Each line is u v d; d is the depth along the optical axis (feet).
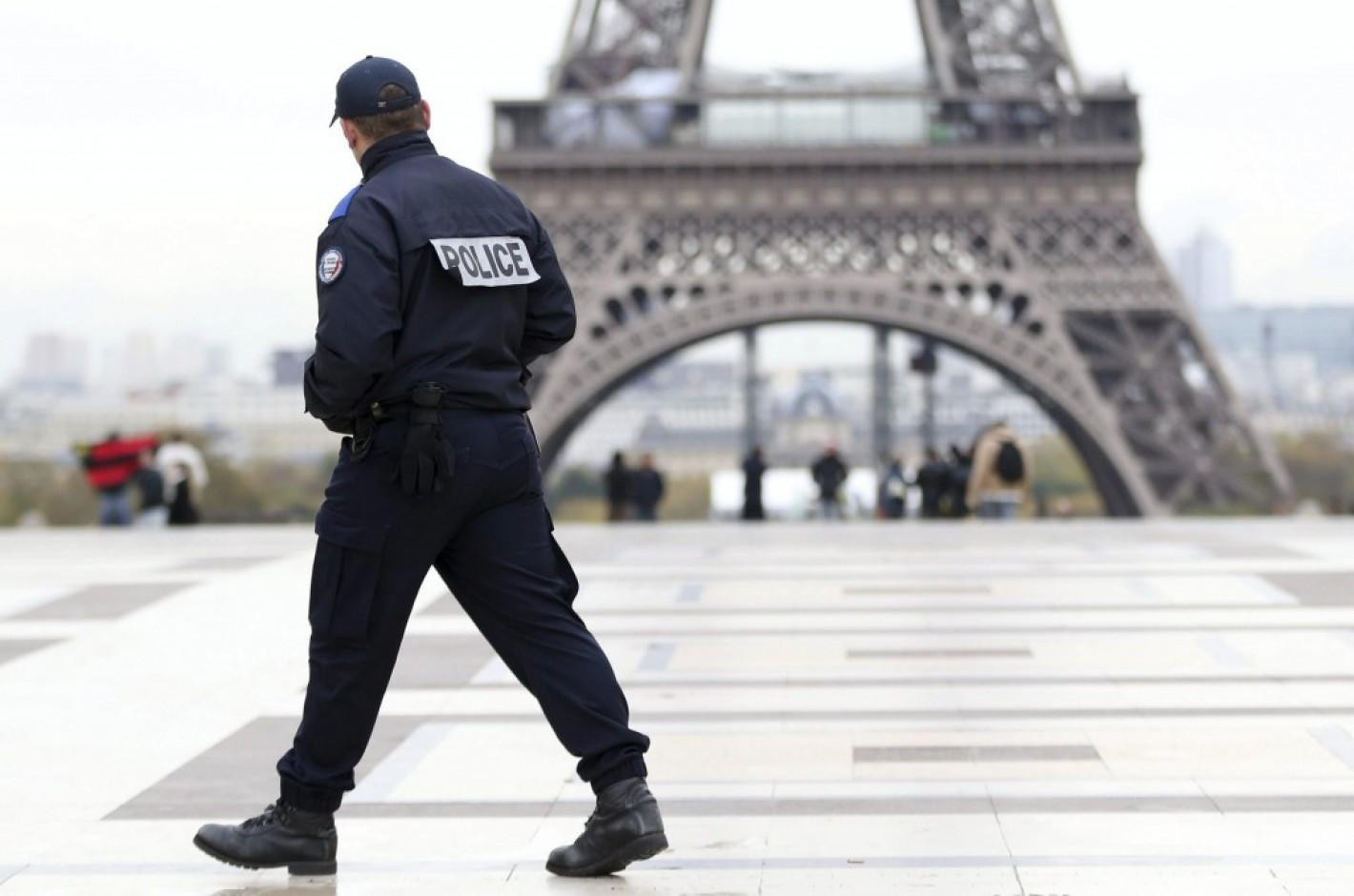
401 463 33.53
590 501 652.89
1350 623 71.56
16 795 44.01
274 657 67.21
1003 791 42.80
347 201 34.04
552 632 35.01
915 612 77.87
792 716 53.47
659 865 36.37
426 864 36.86
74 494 566.36
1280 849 36.58
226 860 35.68
